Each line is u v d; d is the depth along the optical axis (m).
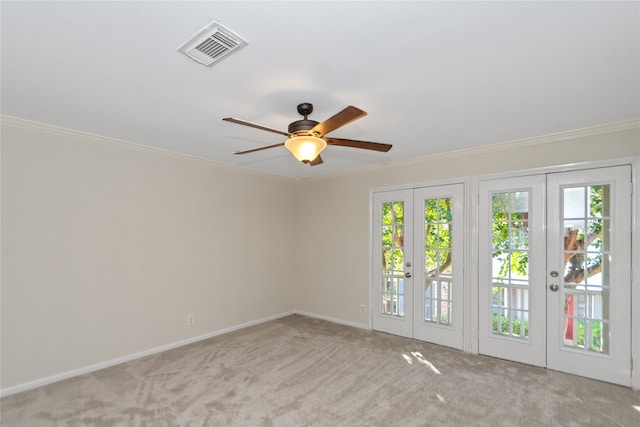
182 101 2.31
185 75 1.94
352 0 1.31
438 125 2.83
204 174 4.15
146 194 3.58
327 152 3.77
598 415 2.38
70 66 1.84
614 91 2.16
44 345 2.86
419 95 2.21
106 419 2.32
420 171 4.07
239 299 4.53
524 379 2.96
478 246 3.61
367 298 4.52
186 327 3.91
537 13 1.39
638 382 2.75
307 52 1.68
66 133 2.97
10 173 2.72
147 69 1.87
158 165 3.69
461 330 3.70
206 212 4.16
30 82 2.04
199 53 1.70
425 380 2.94
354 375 3.04
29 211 2.81
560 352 3.12
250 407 2.48
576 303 3.07
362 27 1.48
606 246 2.94
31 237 2.81
